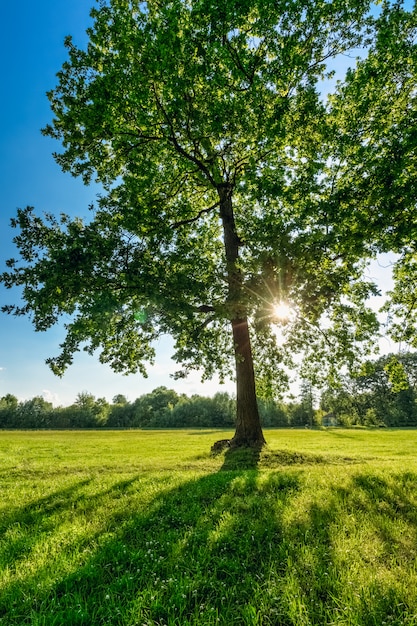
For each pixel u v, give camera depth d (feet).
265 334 62.03
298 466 46.75
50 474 45.16
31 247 51.93
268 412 369.30
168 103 52.75
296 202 51.06
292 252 45.42
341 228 47.32
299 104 49.01
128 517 23.52
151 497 27.89
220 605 13.92
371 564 16.62
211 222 75.41
